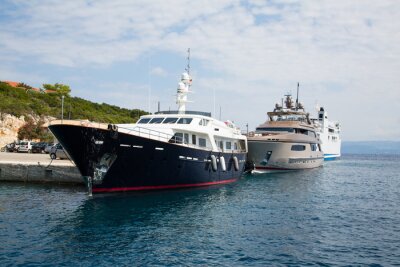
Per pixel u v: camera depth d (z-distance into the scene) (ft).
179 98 98.43
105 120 237.45
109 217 58.95
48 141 185.37
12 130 181.88
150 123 88.63
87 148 65.57
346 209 72.43
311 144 164.96
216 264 40.06
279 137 137.80
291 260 41.73
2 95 206.69
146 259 41.19
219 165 94.48
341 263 41.22
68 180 92.73
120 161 68.08
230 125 114.42
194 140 86.89
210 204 72.18
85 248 44.19
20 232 49.90
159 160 73.77
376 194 95.96
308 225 57.82
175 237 49.37
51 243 45.68
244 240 48.73
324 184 114.42
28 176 94.94
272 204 75.00
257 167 144.77
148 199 73.56
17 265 38.55
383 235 53.16
